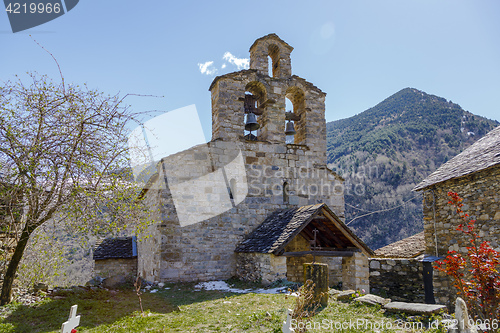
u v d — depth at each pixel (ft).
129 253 53.57
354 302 25.70
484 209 33.27
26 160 23.03
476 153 38.70
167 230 40.11
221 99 45.78
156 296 33.42
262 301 28.09
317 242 42.16
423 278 37.99
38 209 24.27
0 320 22.12
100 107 25.17
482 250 20.45
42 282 33.27
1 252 28.02
